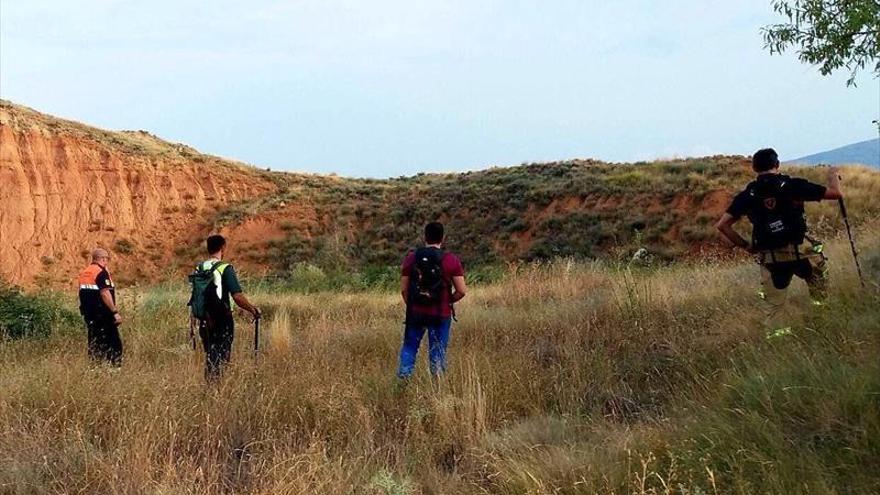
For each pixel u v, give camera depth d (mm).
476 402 6020
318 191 43062
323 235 37688
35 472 4719
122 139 44875
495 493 4488
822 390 4340
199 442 5625
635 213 29891
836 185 5910
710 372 5883
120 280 35625
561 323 9234
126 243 37312
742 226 25156
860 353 4711
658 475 3674
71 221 37000
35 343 10406
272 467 4875
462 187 39781
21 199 35906
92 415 5816
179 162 43781
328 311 14273
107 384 6594
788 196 5957
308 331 11422
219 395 6371
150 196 40438
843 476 3539
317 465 4770
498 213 34781
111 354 9047
